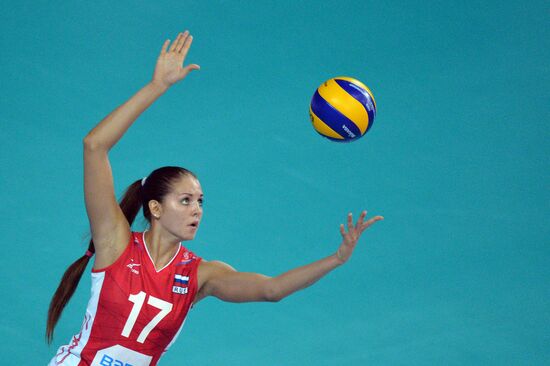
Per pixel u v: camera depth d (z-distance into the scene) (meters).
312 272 16.17
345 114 18.67
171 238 16.75
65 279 17.58
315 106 19.00
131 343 16.53
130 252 16.48
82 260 17.55
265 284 16.48
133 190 17.42
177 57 15.91
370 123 19.05
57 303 17.64
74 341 16.89
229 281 16.83
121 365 16.67
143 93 15.66
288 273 16.38
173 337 16.92
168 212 16.53
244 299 16.81
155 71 15.82
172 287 16.55
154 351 16.83
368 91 19.08
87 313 16.66
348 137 19.00
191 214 16.62
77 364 16.72
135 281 16.36
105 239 16.30
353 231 15.86
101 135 15.38
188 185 16.62
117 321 16.39
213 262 17.17
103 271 16.33
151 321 16.42
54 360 16.98
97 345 16.58
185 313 16.75
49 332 17.77
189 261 16.88
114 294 16.30
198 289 16.92
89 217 16.19
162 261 16.70
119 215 16.39
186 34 16.17
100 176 15.71
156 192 16.61
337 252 16.16
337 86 18.92
